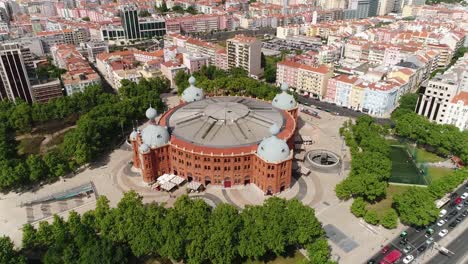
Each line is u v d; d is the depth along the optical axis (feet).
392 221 479.41
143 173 590.96
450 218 520.42
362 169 574.97
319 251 415.85
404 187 589.73
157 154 586.04
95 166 653.30
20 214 531.09
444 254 453.99
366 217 492.54
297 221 440.04
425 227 502.38
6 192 580.30
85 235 426.51
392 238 480.64
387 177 576.20
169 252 410.31
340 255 451.12
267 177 545.03
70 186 593.01
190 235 418.92
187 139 590.14
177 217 443.73
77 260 404.98
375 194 530.68
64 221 504.02
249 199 553.64
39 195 570.46
